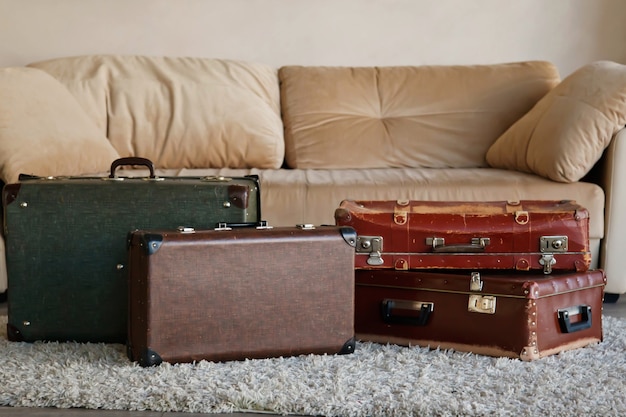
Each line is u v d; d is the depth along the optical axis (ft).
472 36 14.52
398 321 8.00
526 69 13.33
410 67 13.64
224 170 11.84
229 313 7.30
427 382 6.80
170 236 7.10
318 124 12.98
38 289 8.09
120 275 8.07
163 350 7.12
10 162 9.77
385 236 8.16
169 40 14.20
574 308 7.93
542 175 10.95
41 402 6.50
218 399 6.44
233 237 7.30
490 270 8.26
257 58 14.35
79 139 10.85
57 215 8.03
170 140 12.23
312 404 6.32
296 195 10.43
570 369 7.25
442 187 10.57
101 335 8.13
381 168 12.76
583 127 10.66
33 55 13.99
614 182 10.70
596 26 14.55
